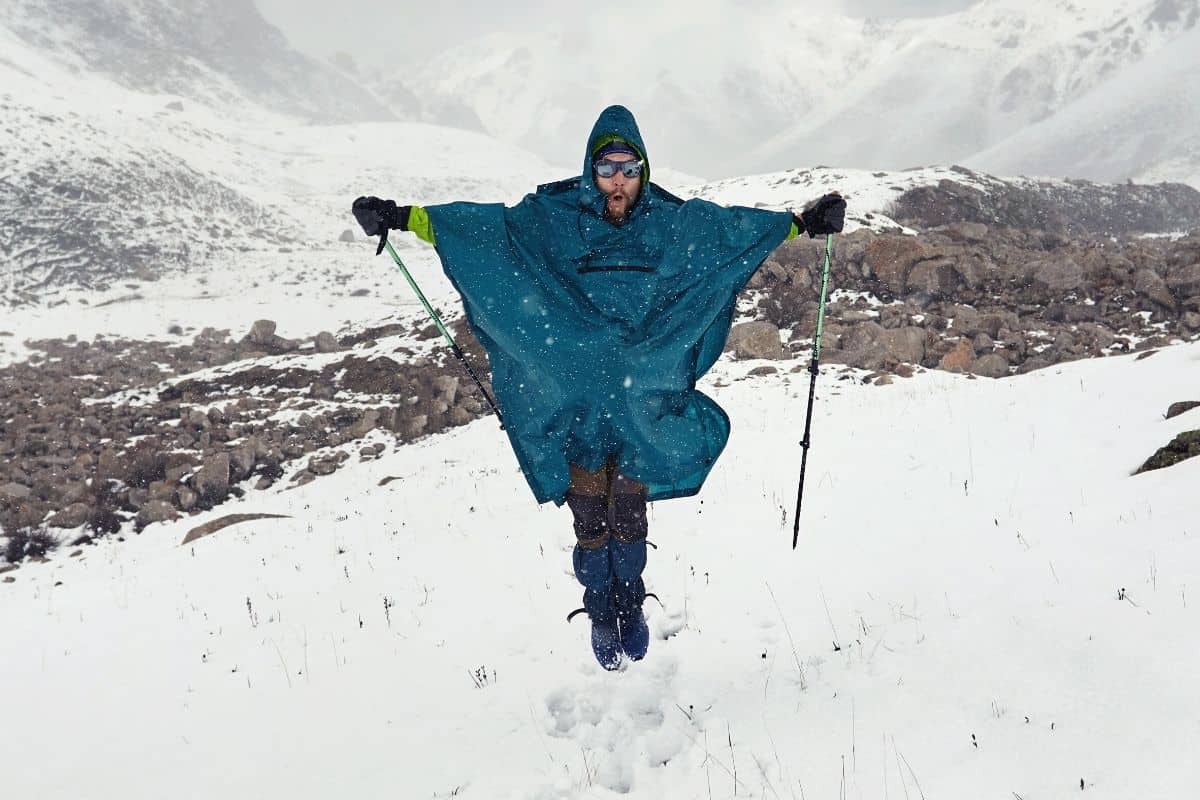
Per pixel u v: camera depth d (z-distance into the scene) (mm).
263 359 29641
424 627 6621
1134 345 19047
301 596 8172
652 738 4578
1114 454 7852
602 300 4055
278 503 17844
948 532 6656
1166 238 46750
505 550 8203
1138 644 4000
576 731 4789
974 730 3812
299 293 50750
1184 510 5531
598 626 4586
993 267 23766
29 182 68750
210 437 23297
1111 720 3566
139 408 26500
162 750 5410
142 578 10508
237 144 124500
